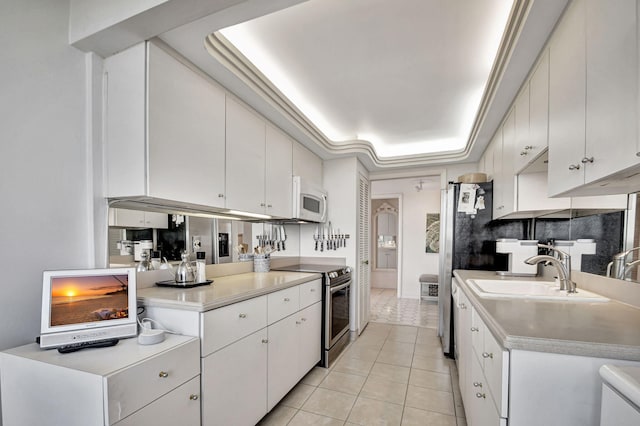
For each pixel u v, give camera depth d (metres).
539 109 1.63
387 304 5.39
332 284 2.87
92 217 1.51
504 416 1.00
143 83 1.46
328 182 3.68
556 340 0.94
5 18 1.24
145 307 1.56
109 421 0.99
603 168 1.00
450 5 1.50
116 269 1.40
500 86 1.94
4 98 1.23
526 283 2.03
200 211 2.16
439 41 1.79
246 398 1.72
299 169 3.05
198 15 1.29
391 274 7.04
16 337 1.27
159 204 1.78
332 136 3.50
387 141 3.67
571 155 1.24
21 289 1.28
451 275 3.04
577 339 0.94
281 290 2.11
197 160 1.75
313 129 2.90
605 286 1.57
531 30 1.43
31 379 1.12
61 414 1.06
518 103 2.02
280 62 2.03
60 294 1.26
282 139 2.73
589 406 0.92
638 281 1.32
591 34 1.08
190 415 1.34
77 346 1.23
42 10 1.35
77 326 1.26
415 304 5.38
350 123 3.10
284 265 3.39
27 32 1.30
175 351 1.27
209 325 1.46
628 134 0.87
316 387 2.40
